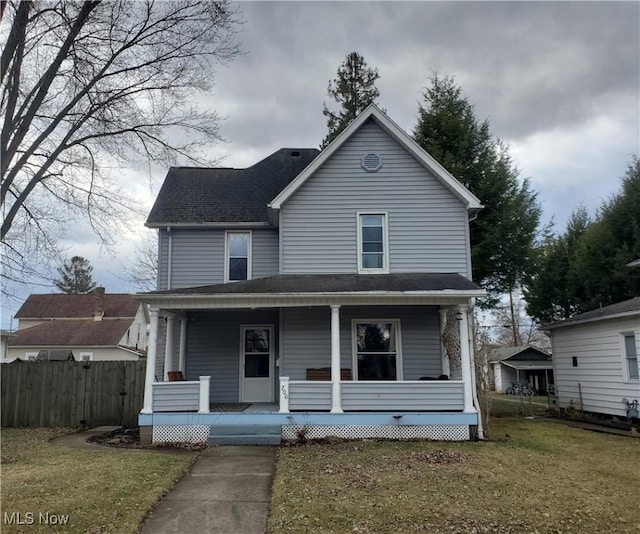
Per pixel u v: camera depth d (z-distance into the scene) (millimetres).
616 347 14023
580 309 22375
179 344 13891
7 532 4848
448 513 5512
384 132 13305
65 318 35812
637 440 10953
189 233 14625
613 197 21156
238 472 7395
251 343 13852
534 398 29000
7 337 29641
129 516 5352
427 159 12867
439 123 20703
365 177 13117
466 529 5090
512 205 19516
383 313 12656
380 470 7340
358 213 12977
